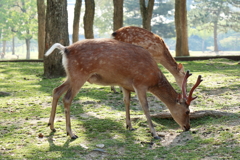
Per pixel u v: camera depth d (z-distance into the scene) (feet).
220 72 42.22
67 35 40.91
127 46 18.78
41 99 28.19
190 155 15.35
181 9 80.53
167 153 15.94
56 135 18.88
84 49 18.42
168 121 21.81
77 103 26.78
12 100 27.86
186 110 18.83
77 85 18.39
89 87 33.60
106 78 18.67
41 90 32.24
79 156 15.74
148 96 29.07
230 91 29.63
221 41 312.09
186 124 18.98
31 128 20.18
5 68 51.83
